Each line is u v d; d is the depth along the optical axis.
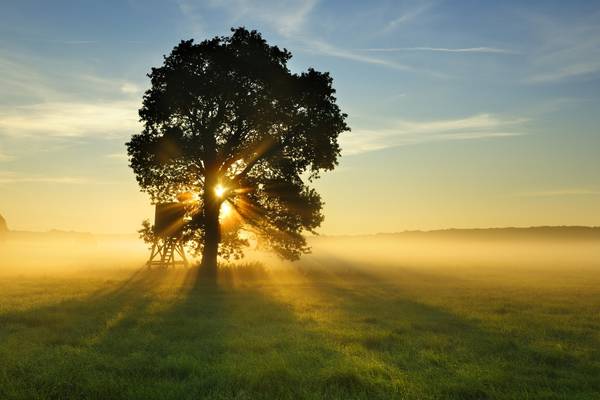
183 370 10.71
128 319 17.97
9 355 11.65
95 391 8.88
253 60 37.84
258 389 9.45
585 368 11.78
